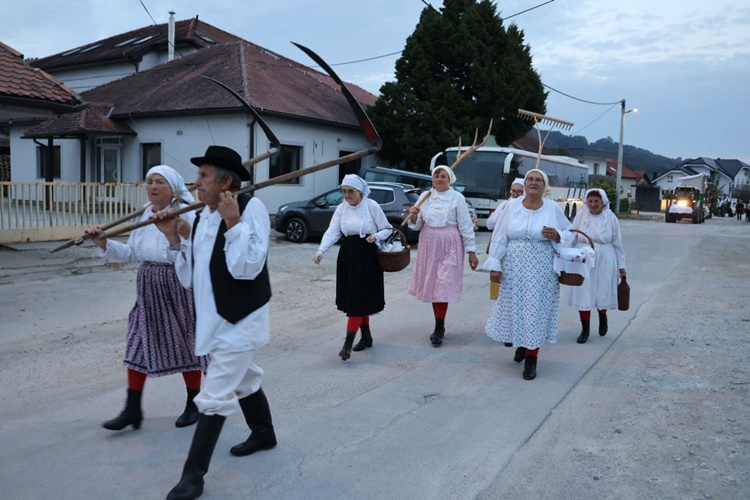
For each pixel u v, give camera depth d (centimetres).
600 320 687
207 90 1880
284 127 1858
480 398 481
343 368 555
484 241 1670
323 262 1202
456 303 859
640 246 1748
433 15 2400
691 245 1817
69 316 725
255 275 315
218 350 319
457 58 2381
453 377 533
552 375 543
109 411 441
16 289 848
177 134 1870
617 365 575
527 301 521
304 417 434
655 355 609
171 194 384
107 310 761
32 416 430
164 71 2217
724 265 1318
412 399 477
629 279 1096
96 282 913
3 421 421
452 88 2353
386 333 690
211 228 322
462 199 633
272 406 456
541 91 2530
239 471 351
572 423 434
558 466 368
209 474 346
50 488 327
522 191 809
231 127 1770
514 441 402
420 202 637
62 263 1055
